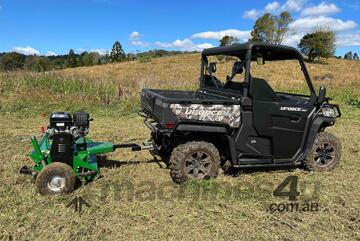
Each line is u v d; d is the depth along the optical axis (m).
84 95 10.86
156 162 5.62
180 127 4.43
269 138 4.95
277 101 4.86
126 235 3.44
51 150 4.25
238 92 4.89
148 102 5.12
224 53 5.18
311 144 5.14
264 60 5.29
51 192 4.14
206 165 4.72
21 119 8.72
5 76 11.55
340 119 10.31
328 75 33.84
